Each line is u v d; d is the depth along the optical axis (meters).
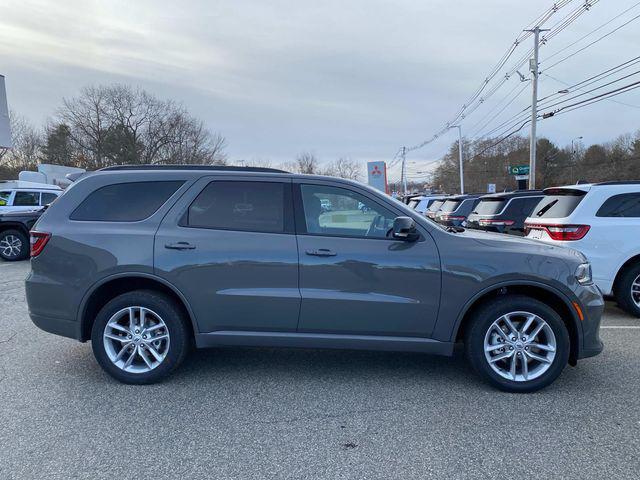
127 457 2.91
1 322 6.10
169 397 3.80
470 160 81.94
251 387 4.02
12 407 3.61
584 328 3.85
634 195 6.21
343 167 62.38
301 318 3.92
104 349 4.02
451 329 3.89
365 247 3.90
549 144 77.75
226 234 3.95
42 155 51.00
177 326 3.99
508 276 3.81
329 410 3.57
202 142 53.16
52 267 4.00
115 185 4.16
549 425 3.31
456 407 3.61
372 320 3.90
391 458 2.90
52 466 2.80
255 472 2.76
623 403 3.66
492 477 2.70
